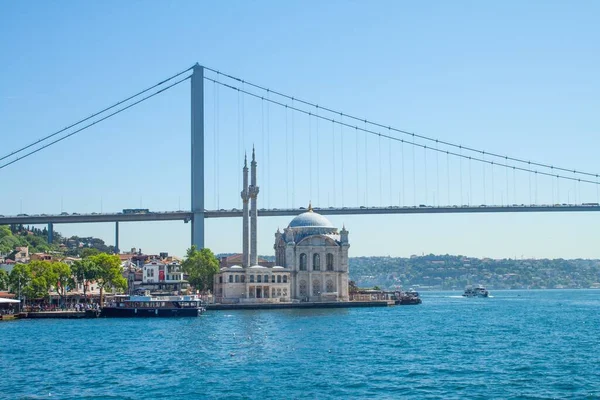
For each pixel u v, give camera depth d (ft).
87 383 362.94
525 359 436.76
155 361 431.02
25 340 555.69
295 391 339.57
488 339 554.05
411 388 346.33
